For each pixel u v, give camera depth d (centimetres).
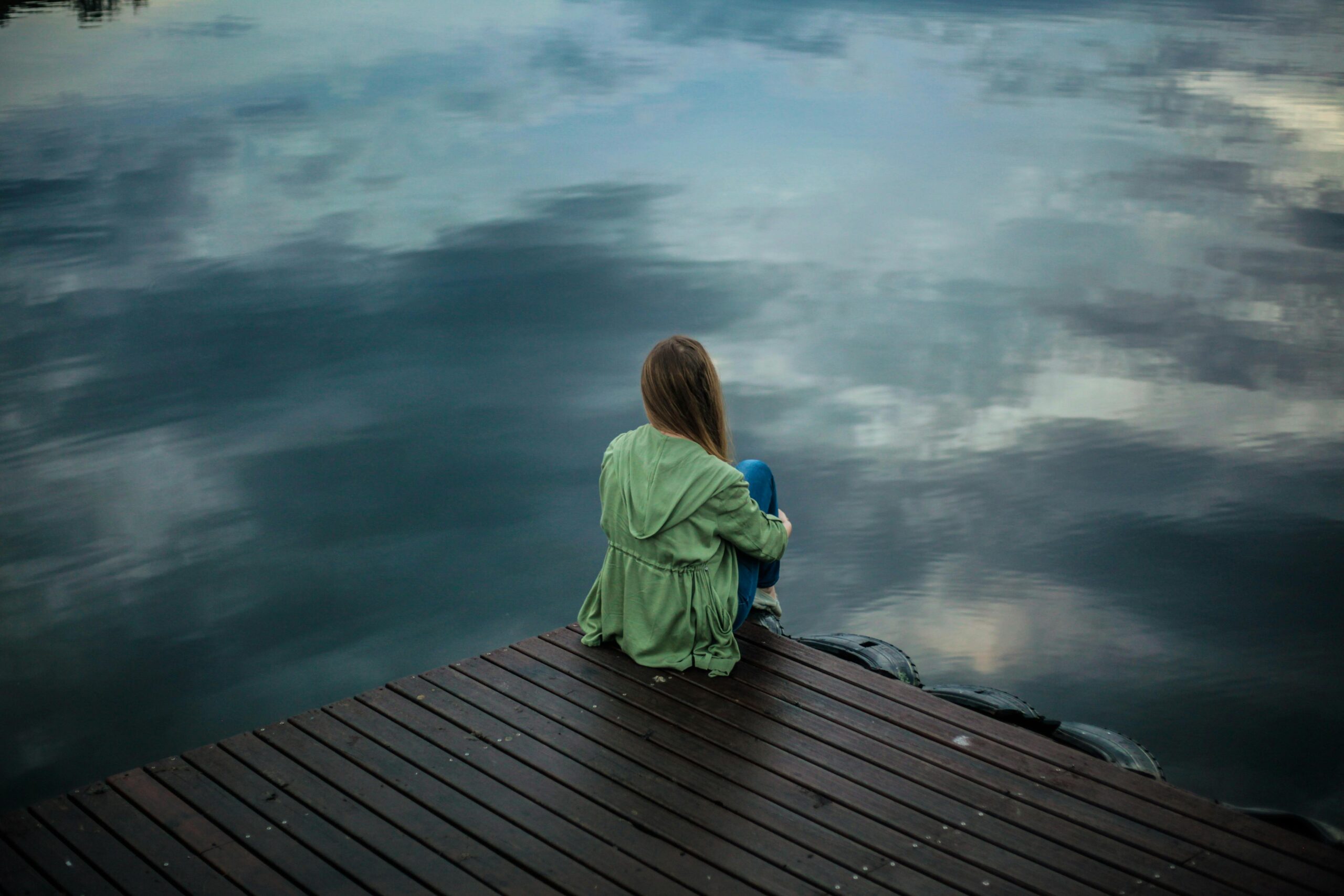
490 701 346
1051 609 689
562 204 1664
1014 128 2212
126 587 695
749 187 1788
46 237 1459
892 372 1084
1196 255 1461
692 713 338
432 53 2884
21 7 3481
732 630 363
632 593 365
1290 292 1320
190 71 2589
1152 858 270
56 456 872
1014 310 1259
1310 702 597
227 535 762
